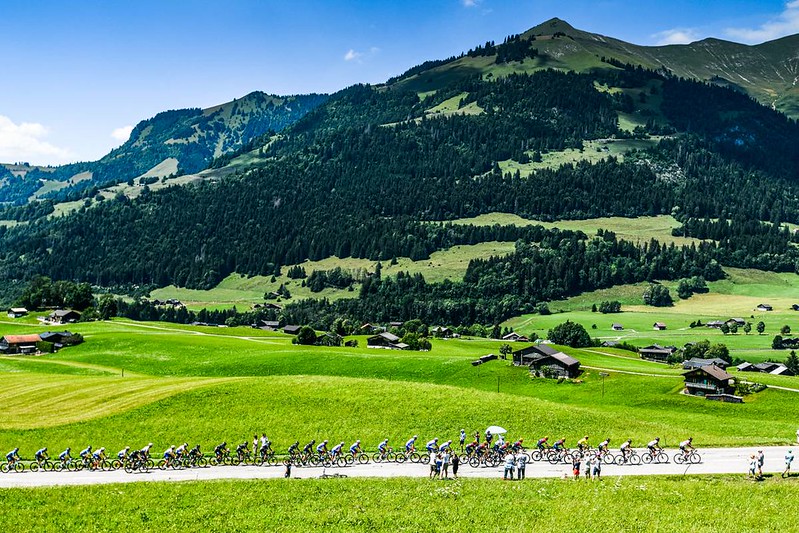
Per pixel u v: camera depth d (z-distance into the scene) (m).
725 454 74.00
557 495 56.75
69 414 88.00
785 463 69.25
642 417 108.25
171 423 82.94
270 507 53.72
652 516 51.06
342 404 89.69
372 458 72.19
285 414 85.94
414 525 49.66
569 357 151.12
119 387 102.88
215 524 50.06
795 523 49.41
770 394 122.25
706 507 53.19
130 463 67.00
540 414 88.75
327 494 57.19
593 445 79.00
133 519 51.12
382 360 158.00
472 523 50.06
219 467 68.25
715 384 124.69
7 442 76.31
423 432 81.31
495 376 146.88
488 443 71.50
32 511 52.81
